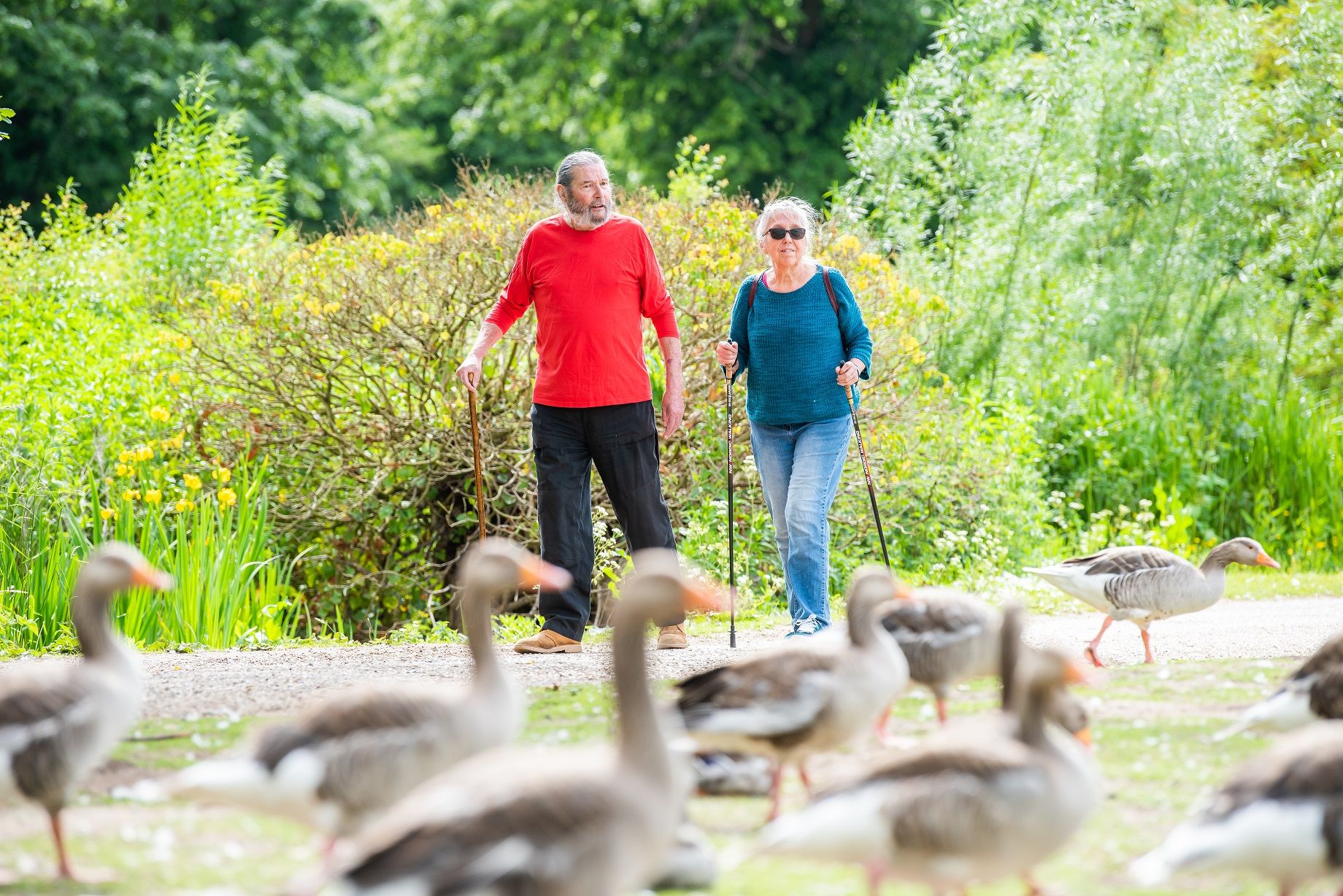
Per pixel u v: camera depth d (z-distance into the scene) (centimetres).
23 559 1253
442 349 1493
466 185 1661
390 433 1492
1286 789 462
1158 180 2125
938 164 2227
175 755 692
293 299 1490
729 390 1106
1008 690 603
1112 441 1917
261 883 510
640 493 1059
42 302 1770
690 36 3900
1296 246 2120
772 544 1534
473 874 390
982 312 2031
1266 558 989
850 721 589
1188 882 522
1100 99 2153
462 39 4231
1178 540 1736
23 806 595
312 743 503
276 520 1476
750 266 1590
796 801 624
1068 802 475
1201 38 2180
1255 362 2111
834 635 680
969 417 1755
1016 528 1695
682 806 452
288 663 1027
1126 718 766
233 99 3709
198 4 3959
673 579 470
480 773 426
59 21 3519
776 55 3988
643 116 3997
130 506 1257
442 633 1339
